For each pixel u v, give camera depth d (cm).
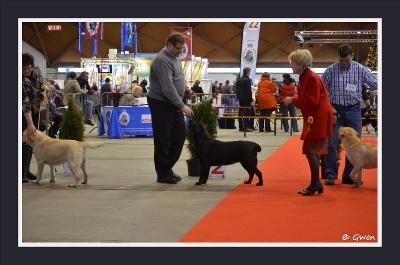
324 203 596
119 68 2500
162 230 486
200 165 797
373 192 661
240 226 496
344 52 711
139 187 707
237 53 3853
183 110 723
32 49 3731
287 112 1711
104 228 495
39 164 727
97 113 1812
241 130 1753
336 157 723
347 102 723
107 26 3769
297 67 637
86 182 731
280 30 3662
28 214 554
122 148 1220
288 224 502
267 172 843
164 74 722
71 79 1612
